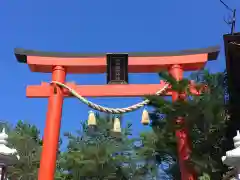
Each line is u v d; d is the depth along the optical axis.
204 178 9.95
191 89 11.30
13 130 22.58
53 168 11.78
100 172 18.98
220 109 10.55
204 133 10.88
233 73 10.59
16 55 13.17
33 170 20.86
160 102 10.73
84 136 20.84
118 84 12.60
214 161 10.42
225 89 11.45
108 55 12.73
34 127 24.61
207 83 11.33
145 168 18.48
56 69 13.05
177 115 10.58
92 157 19.09
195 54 13.02
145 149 17.67
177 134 11.13
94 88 12.67
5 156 6.52
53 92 12.62
